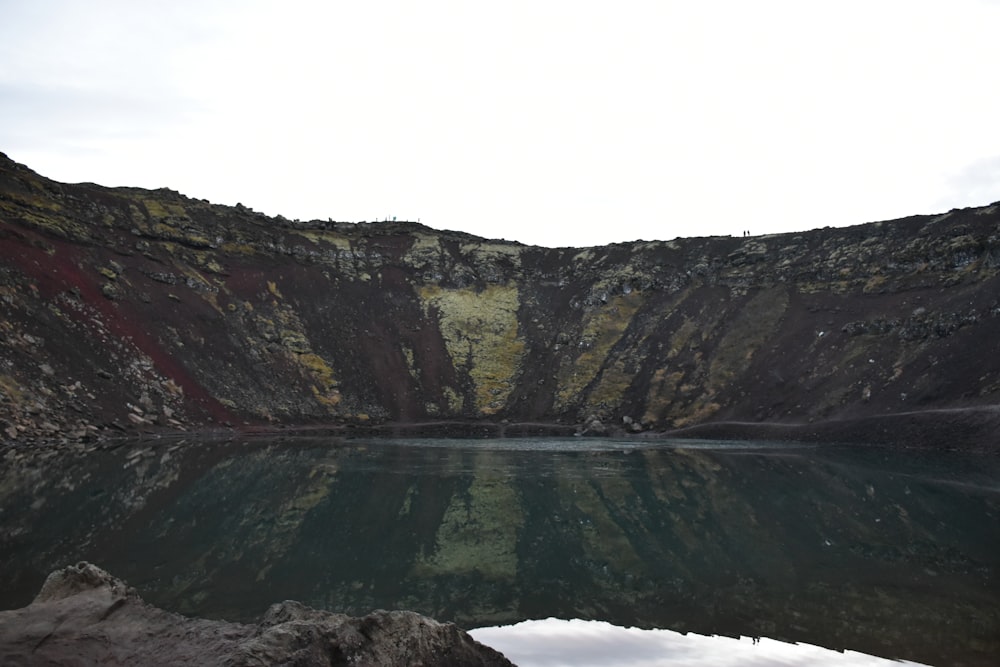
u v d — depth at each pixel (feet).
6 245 301.43
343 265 496.23
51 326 279.08
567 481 180.86
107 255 357.61
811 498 155.94
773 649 65.05
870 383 313.53
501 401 416.87
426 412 398.42
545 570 97.04
